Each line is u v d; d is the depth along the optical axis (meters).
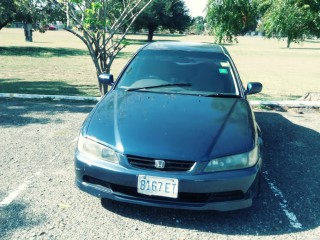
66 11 7.18
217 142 3.06
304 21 8.03
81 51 27.28
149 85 4.18
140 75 4.34
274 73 18.05
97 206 3.35
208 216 3.28
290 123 6.85
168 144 3.00
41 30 21.38
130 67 4.50
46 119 6.39
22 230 2.92
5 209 3.22
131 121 3.31
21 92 9.37
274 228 3.13
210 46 5.11
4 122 6.10
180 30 59.47
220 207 2.97
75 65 17.66
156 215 3.25
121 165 2.97
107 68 7.70
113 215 3.21
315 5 7.79
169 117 3.39
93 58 7.53
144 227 3.05
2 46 28.50
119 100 3.80
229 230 3.07
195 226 3.11
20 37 45.28
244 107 3.82
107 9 7.61
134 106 3.62
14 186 3.69
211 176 2.89
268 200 3.64
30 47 28.83
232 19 9.63
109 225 3.05
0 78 12.10
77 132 5.69
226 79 4.28
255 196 3.24
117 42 7.75
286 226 3.17
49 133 5.57
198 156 2.92
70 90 10.18
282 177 4.23
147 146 2.99
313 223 3.24
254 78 15.73
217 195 2.97
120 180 2.96
